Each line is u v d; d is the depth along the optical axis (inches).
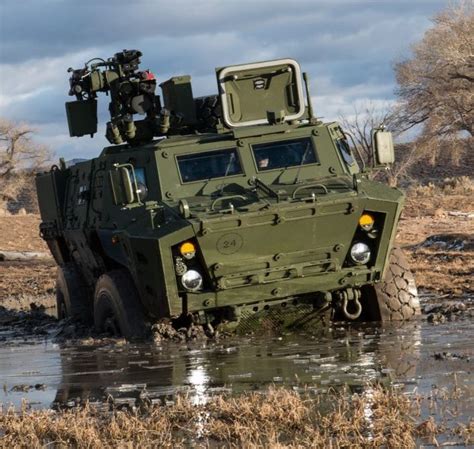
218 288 1307.8
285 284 1332.4
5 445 794.8
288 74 1513.3
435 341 1203.2
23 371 1196.5
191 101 1640.0
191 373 1088.8
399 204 1326.3
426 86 7539.4
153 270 1307.8
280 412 828.6
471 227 3725.4
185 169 1401.3
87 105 1734.7
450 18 7500.0
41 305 2143.2
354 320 1460.4
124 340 1392.7
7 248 4480.8
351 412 835.4
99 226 1513.3
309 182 1386.6
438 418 803.4
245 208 1284.4
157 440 783.1
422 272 2117.4
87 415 882.8
